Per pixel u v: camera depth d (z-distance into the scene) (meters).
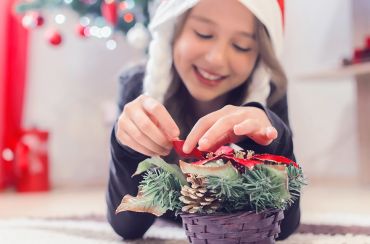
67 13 2.26
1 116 2.03
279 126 0.62
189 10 0.76
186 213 0.53
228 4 0.72
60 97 2.27
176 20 0.79
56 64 2.26
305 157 2.34
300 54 2.35
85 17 1.83
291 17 2.36
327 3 2.28
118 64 2.38
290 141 0.64
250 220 0.51
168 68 0.83
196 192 0.51
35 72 2.22
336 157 2.29
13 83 2.07
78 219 1.09
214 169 0.49
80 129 2.31
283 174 0.50
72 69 2.30
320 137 2.32
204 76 0.77
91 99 2.33
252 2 0.72
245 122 0.55
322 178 2.28
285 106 0.86
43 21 1.78
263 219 0.52
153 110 0.58
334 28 2.26
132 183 0.69
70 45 2.29
